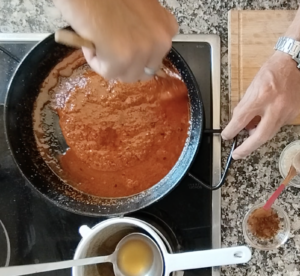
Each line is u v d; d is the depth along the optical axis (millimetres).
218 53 723
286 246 701
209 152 707
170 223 704
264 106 618
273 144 719
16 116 709
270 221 702
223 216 710
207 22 745
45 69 739
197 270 697
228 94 730
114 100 729
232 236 706
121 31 399
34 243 716
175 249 694
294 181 705
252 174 715
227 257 608
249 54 716
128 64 411
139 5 427
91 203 706
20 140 716
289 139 718
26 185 729
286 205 709
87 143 731
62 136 743
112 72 428
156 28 430
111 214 645
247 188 713
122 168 721
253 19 717
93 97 736
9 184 729
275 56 653
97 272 678
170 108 718
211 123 712
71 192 722
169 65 705
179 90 716
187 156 668
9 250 712
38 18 761
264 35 716
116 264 661
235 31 719
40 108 748
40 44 686
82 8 377
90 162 730
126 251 668
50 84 749
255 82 636
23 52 741
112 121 728
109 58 406
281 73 626
